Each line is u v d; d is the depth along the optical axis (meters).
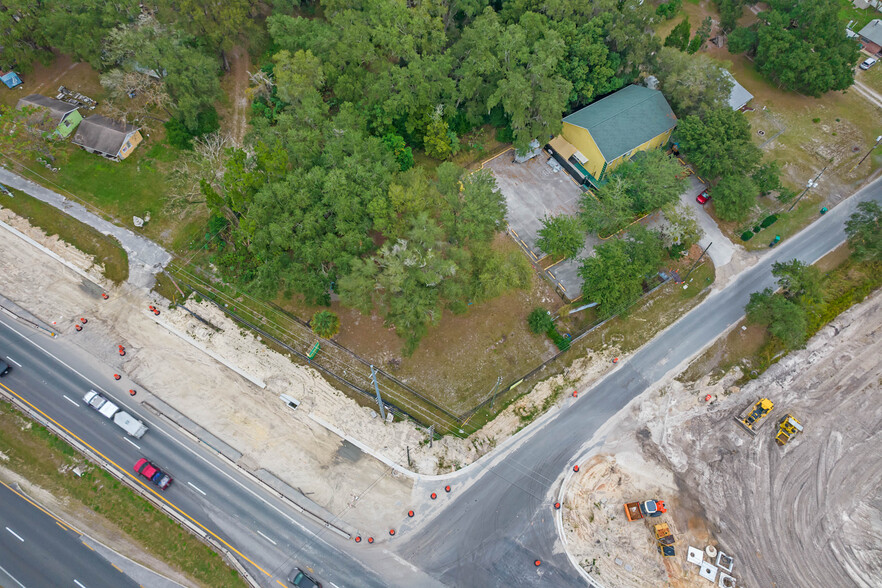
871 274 73.50
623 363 67.62
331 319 63.00
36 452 57.31
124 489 56.22
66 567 52.34
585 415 64.25
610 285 63.69
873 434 63.75
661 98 80.81
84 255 68.25
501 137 80.69
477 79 71.81
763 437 63.59
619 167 74.31
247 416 60.94
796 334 63.84
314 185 59.69
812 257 75.75
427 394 63.19
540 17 76.69
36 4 72.06
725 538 58.00
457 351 65.38
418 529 56.44
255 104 77.00
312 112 65.88
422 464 59.62
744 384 66.94
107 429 59.34
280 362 63.47
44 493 55.44
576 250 68.00
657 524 57.81
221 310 65.88
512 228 74.94
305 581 52.47
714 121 75.19
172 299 66.81
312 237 58.62
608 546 57.06
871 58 97.00
